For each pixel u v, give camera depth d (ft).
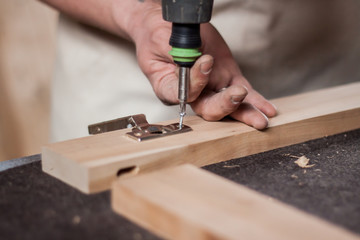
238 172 2.99
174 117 5.05
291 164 3.12
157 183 2.52
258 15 4.91
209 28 3.60
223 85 3.63
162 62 3.53
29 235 2.29
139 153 2.83
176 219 2.25
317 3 5.17
